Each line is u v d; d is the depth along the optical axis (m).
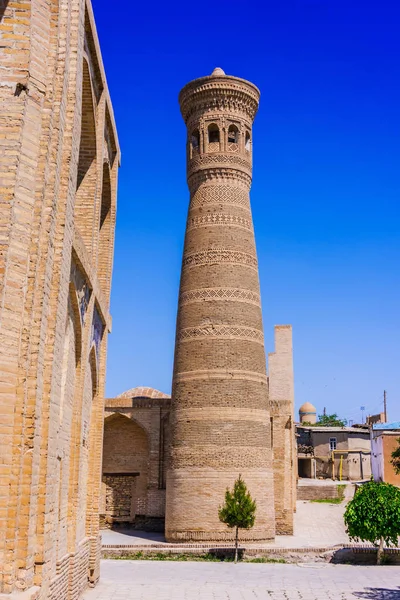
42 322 8.73
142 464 33.12
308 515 34.53
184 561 23.33
